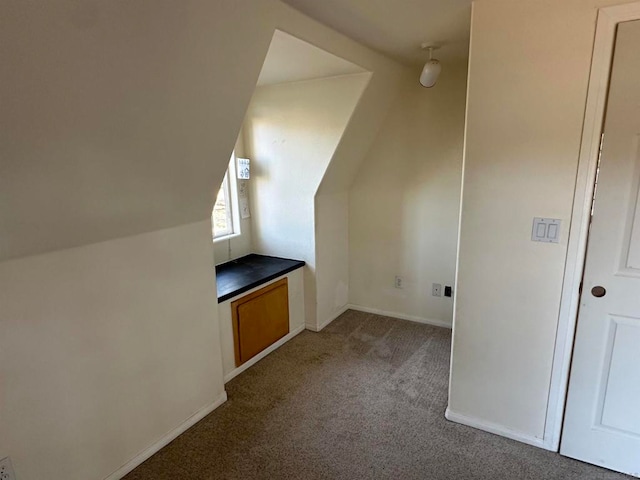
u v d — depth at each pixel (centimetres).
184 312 214
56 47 108
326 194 330
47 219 144
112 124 140
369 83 272
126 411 189
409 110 322
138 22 122
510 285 194
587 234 174
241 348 273
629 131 159
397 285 360
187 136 173
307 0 169
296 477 186
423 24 203
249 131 329
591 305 179
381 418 226
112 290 177
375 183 350
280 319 311
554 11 162
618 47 155
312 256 326
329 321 358
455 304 210
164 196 186
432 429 217
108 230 170
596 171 168
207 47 149
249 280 280
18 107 112
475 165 191
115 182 158
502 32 173
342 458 197
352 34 219
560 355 190
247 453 202
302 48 210
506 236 190
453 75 299
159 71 140
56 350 160
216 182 210
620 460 185
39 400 156
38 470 159
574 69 163
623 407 181
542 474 186
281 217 333
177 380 213
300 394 250
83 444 173
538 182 179
